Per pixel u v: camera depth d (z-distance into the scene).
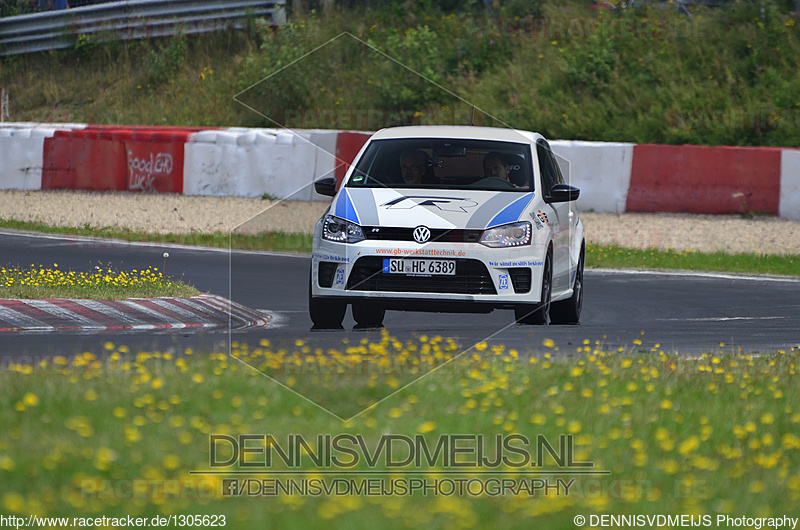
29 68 94.69
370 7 89.81
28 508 13.40
